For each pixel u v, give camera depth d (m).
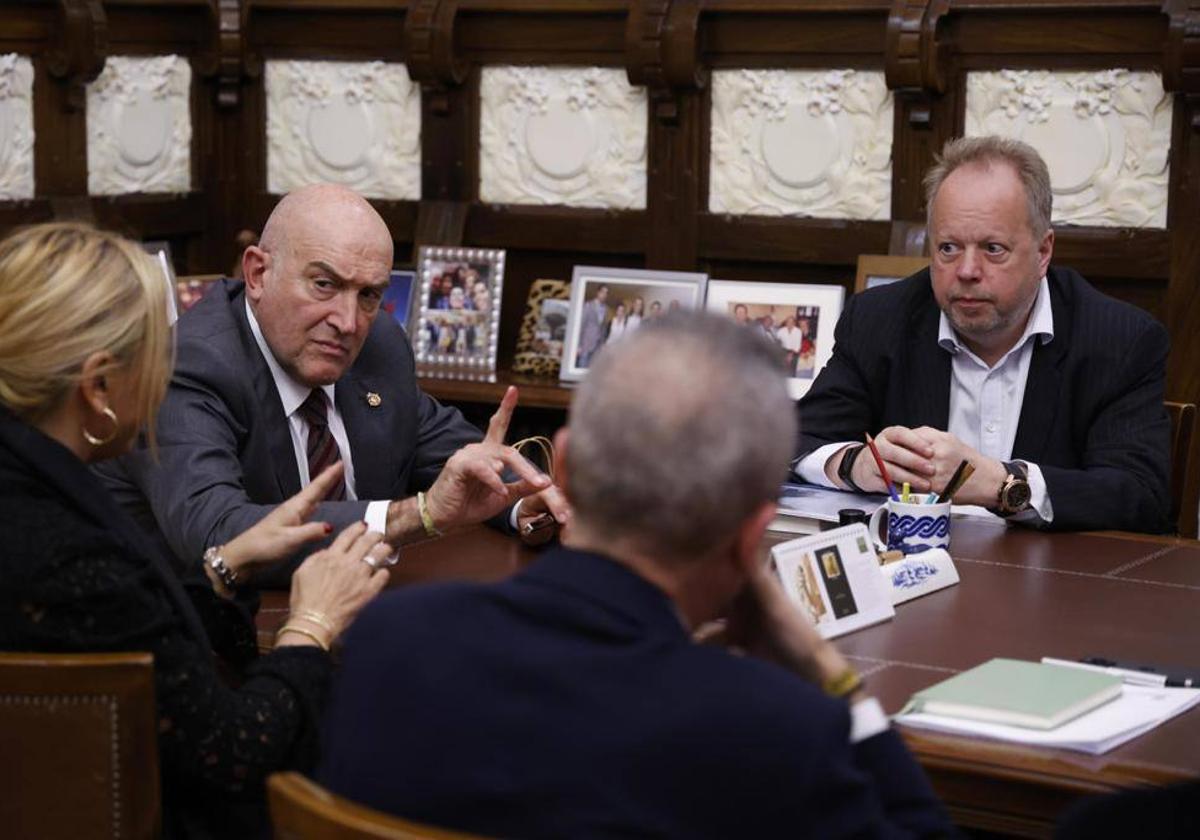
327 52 4.84
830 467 2.71
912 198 4.27
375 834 1.17
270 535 1.99
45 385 1.67
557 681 1.20
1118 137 4.06
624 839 1.16
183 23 4.81
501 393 4.33
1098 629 2.01
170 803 1.72
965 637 1.98
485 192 4.78
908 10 4.11
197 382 2.43
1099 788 1.52
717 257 4.54
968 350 2.95
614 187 4.63
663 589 1.26
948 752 1.59
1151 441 2.83
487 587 1.28
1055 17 4.06
